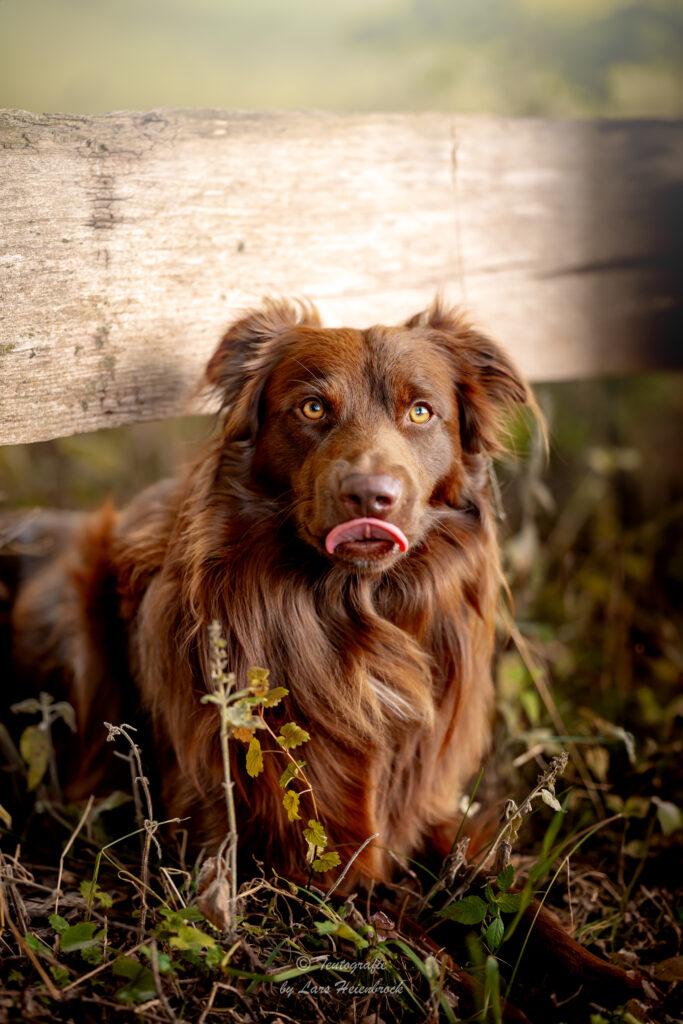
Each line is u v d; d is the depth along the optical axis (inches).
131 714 123.1
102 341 112.2
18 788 122.9
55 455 208.1
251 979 82.5
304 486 99.6
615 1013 84.9
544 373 148.0
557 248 144.4
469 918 87.5
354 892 103.3
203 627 103.2
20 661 140.2
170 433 208.2
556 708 141.6
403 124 131.9
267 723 102.7
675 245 150.3
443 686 112.5
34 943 82.1
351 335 105.7
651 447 200.1
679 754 130.6
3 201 102.0
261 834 103.0
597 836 120.6
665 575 184.1
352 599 106.0
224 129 119.2
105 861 110.0
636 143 145.9
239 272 122.0
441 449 106.0
